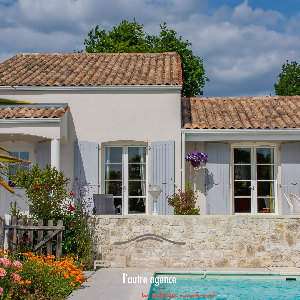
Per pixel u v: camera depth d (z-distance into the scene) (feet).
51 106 48.44
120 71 55.57
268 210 53.21
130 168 51.34
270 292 31.94
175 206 45.52
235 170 53.47
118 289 29.66
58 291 27.99
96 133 50.31
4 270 24.68
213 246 37.99
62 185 39.99
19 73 54.85
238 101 57.93
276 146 53.06
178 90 50.39
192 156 49.78
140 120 50.31
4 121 45.01
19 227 35.50
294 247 38.01
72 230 37.40
